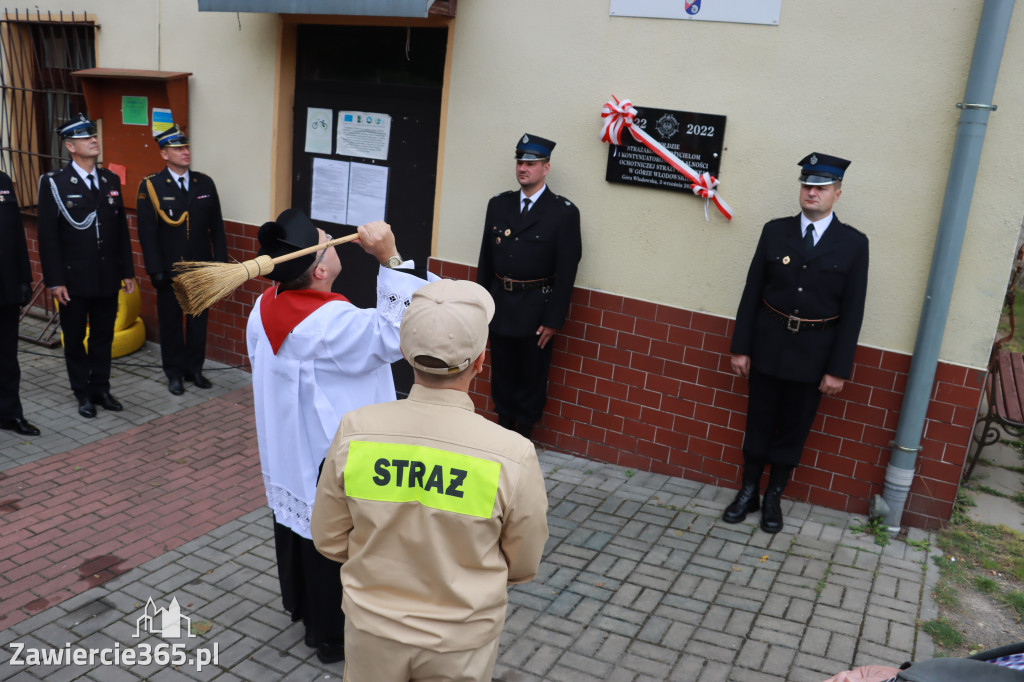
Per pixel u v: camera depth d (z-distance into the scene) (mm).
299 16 5773
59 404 5746
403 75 5586
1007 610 3668
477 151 5234
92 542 4039
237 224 6359
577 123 4879
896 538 4250
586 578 3824
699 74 4496
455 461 1980
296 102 6062
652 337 4855
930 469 4270
